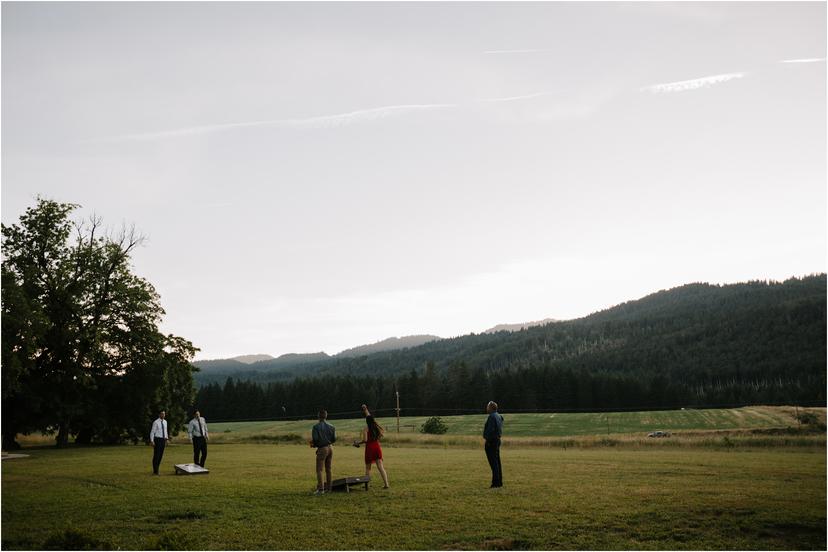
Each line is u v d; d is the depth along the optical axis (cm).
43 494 1730
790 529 1222
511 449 4109
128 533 1249
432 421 8700
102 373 5175
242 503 1542
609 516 1329
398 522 1305
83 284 5034
